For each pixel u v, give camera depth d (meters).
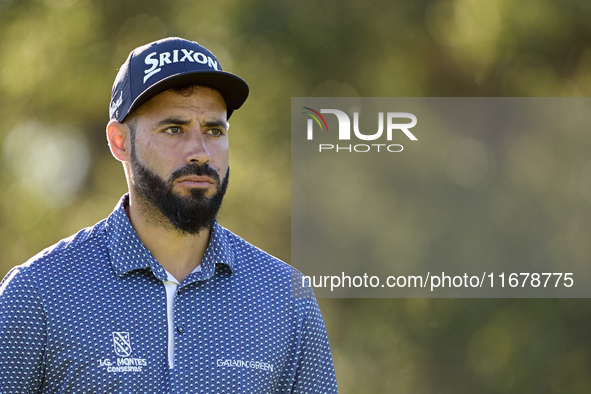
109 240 7.79
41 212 28.25
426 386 29.20
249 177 28.00
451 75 28.80
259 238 27.94
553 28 28.14
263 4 28.11
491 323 29.11
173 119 7.64
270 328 7.90
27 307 7.36
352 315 29.53
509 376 29.09
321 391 8.20
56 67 28.11
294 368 8.03
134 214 7.92
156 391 7.37
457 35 28.20
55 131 28.73
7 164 28.39
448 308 29.09
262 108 28.06
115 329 7.43
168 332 7.57
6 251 28.12
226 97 8.04
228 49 27.75
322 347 8.25
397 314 29.34
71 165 28.95
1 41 28.30
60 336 7.32
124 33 28.31
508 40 28.08
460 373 29.08
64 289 7.48
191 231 7.64
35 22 28.39
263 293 8.00
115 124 8.09
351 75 28.27
